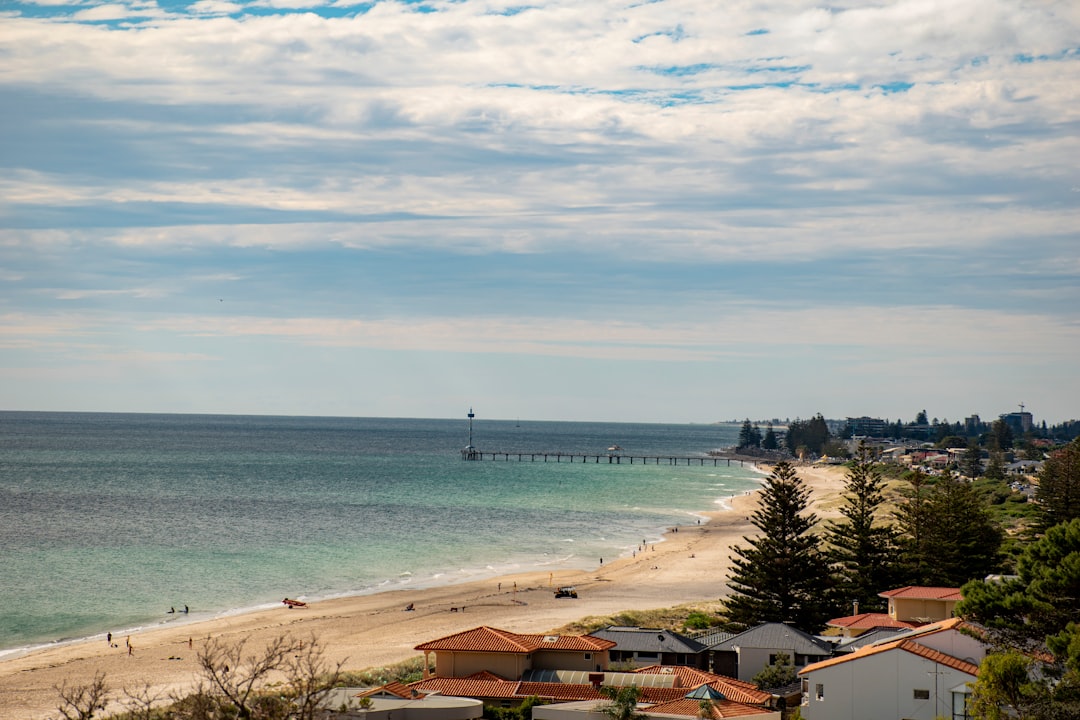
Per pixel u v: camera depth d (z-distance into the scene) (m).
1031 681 37.00
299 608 97.00
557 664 54.62
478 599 101.69
